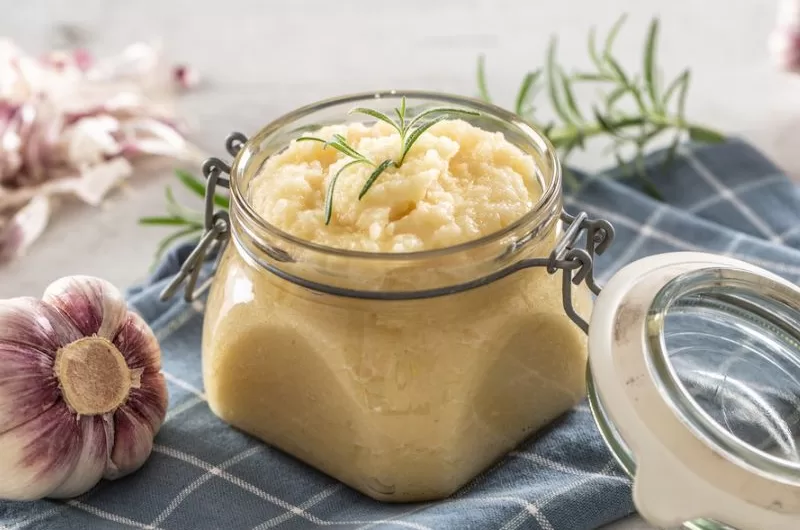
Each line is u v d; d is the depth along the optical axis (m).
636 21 0.93
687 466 0.55
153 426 0.61
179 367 0.66
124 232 0.77
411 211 0.57
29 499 0.59
